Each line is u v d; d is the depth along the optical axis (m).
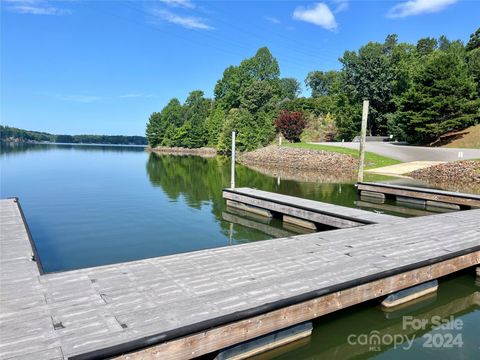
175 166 28.55
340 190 15.41
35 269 4.37
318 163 26.72
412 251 5.40
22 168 24.91
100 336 2.92
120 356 2.79
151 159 37.59
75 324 3.09
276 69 63.12
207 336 3.20
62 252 7.21
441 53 34.44
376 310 4.74
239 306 3.49
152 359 2.95
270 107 47.28
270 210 10.44
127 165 28.89
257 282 4.09
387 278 4.54
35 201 12.66
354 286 4.19
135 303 3.50
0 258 4.82
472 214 8.43
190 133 59.09
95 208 11.55
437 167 18.97
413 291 4.96
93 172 22.75
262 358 3.68
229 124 45.44
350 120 39.72
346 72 40.03
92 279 4.05
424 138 30.64
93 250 7.36
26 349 2.71
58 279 4.02
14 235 6.11
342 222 8.20
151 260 4.70
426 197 12.15
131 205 12.11
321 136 43.91
